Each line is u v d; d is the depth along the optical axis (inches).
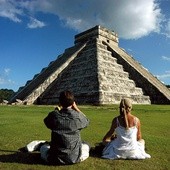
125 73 2064.5
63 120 301.4
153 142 413.7
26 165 297.7
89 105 1568.7
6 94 3789.4
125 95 1807.3
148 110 1169.4
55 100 1876.2
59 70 2071.9
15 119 725.9
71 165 298.5
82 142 339.0
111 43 2442.2
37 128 550.0
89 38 2364.7
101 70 1846.7
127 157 323.9
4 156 331.6
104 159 323.6
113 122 334.6
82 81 1860.2
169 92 2234.3
